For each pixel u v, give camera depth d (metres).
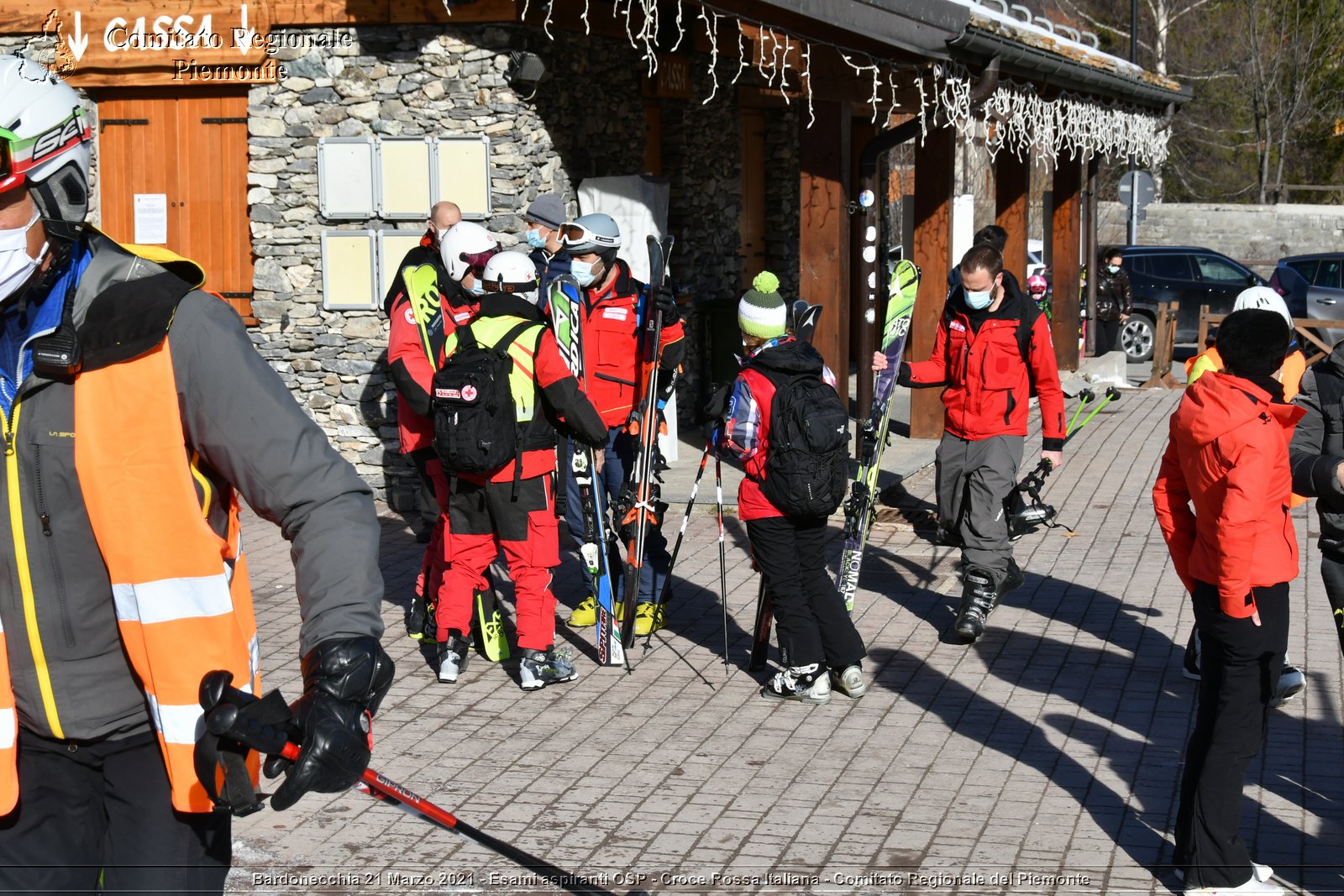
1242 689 4.24
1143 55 44.22
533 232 7.88
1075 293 17.94
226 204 10.53
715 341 13.36
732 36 12.59
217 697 2.17
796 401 5.91
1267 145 41.19
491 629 6.85
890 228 21.59
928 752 5.56
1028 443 13.36
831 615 6.20
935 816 4.90
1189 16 45.12
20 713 2.40
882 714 6.05
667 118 12.66
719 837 4.70
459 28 9.75
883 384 7.44
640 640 7.19
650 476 6.91
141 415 2.27
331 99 10.05
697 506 10.09
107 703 2.40
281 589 8.12
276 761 2.23
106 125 10.64
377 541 2.33
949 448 7.20
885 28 9.69
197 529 2.32
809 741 5.69
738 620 7.58
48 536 2.32
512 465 6.20
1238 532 4.08
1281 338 4.24
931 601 7.94
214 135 10.49
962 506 7.22
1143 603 7.86
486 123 9.80
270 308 10.33
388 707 6.14
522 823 4.83
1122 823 4.85
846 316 11.31
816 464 5.91
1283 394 4.28
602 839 4.69
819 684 6.16
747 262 14.88
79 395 2.27
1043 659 6.84
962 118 11.52
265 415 2.29
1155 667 6.71
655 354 6.85
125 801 2.44
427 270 6.75
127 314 2.26
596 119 10.94
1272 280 22.12
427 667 6.76
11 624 2.35
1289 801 5.04
